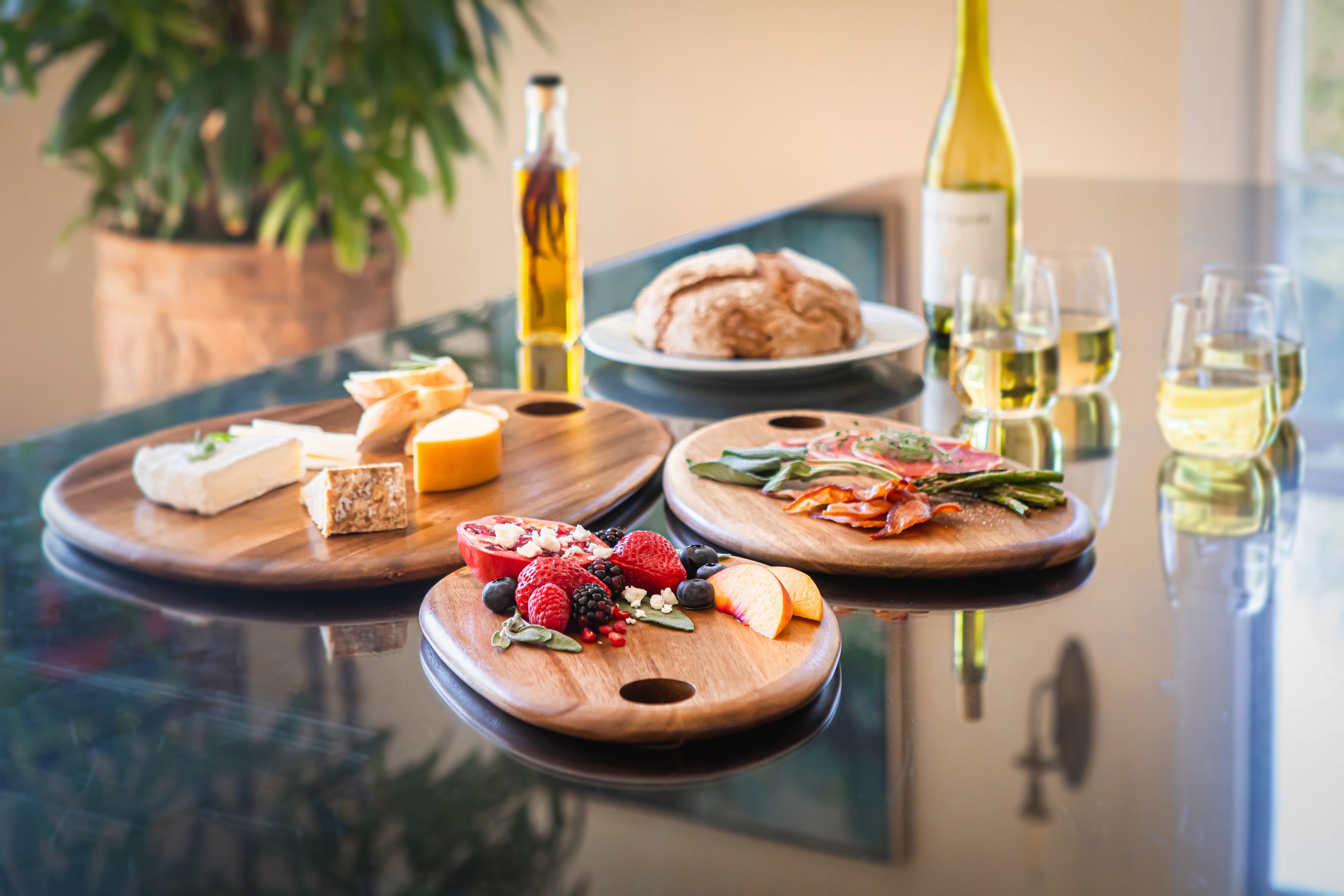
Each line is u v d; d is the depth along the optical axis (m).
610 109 3.63
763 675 0.59
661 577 0.69
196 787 0.52
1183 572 0.73
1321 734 0.54
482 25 2.89
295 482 0.90
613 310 1.44
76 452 1.01
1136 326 1.32
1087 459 0.94
